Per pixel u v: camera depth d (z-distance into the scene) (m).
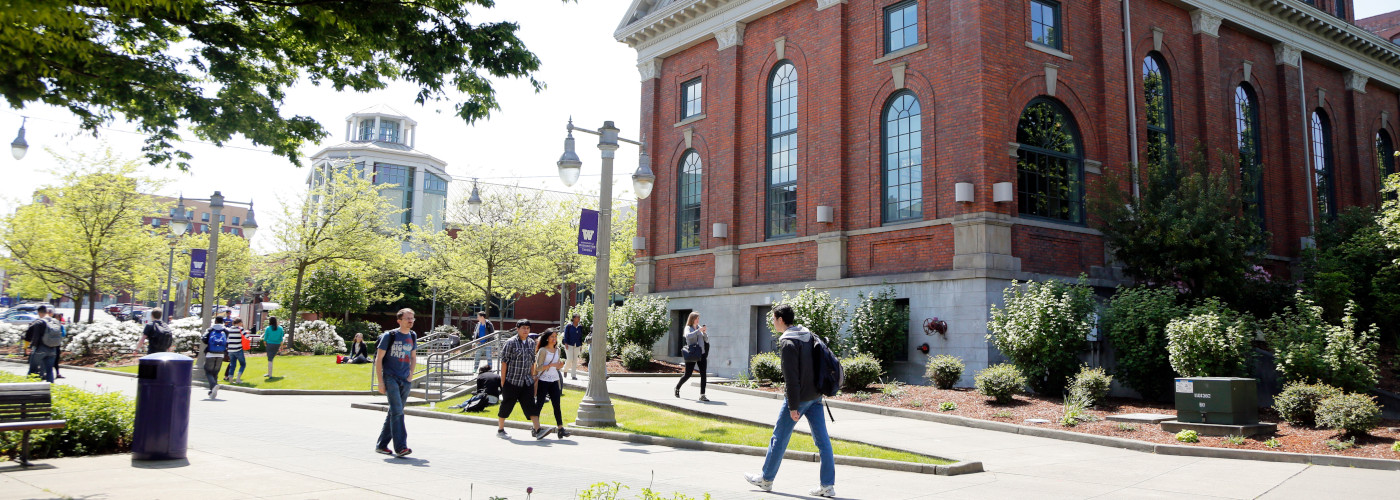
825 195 22.88
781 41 24.78
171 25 8.92
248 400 17.83
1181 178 19.58
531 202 41.59
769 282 24.36
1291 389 13.74
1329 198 28.23
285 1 8.33
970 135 19.89
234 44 9.15
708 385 20.19
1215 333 15.54
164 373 9.04
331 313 40.09
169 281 37.31
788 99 24.66
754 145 25.38
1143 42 23.08
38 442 9.08
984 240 19.20
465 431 12.89
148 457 8.91
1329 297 19.67
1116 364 18.08
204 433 11.67
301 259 34.22
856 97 22.73
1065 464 10.52
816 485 8.48
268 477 7.93
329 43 9.05
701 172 27.11
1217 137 24.16
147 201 35.59
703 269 26.50
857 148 22.55
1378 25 41.81
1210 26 24.56
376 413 15.43
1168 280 19.31
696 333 16.91
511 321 54.12
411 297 49.25
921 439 12.54
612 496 7.20
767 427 13.17
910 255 20.97
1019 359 17.50
